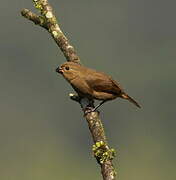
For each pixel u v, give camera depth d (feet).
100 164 23.56
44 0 31.27
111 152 23.59
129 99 32.83
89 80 31.53
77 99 31.04
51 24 31.04
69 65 31.40
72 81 31.58
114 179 23.16
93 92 31.71
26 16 31.30
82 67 31.81
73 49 31.55
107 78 32.04
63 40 31.12
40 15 31.17
